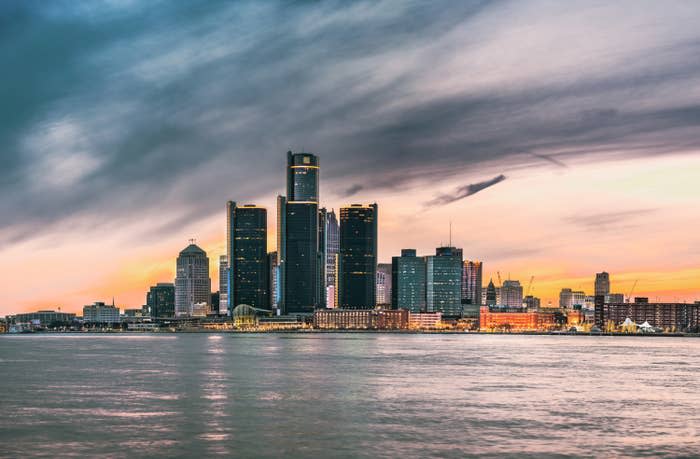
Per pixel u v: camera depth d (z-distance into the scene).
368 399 149.62
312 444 102.81
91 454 97.00
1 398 152.62
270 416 126.75
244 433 110.69
